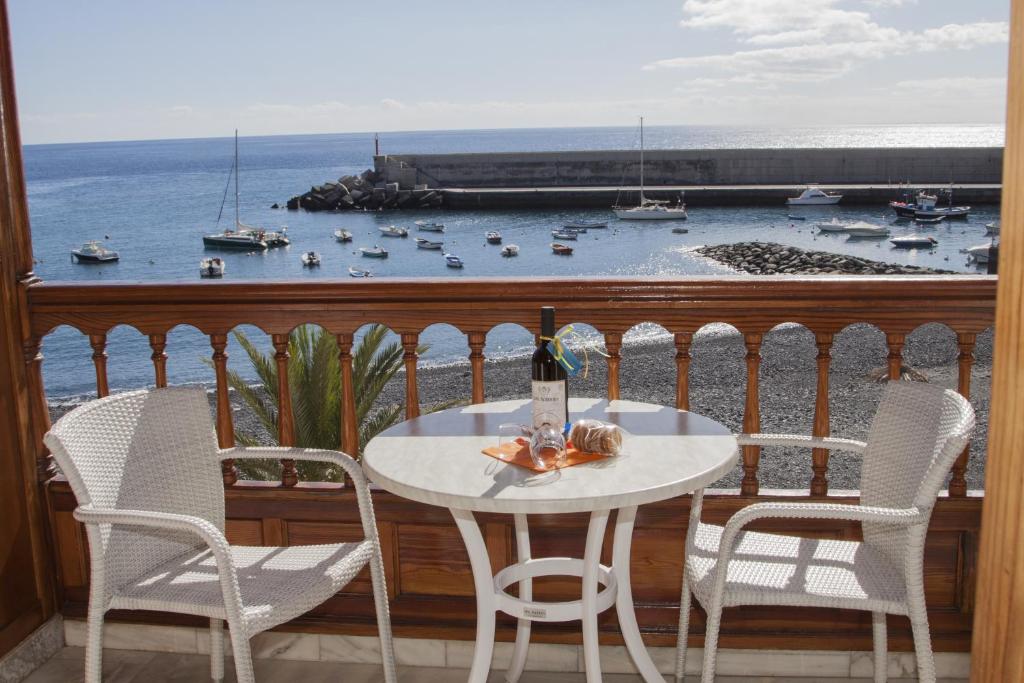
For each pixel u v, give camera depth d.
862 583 1.89
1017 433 0.71
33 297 2.62
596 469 1.78
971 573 2.43
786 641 2.47
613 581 2.10
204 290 2.55
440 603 2.59
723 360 13.36
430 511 2.55
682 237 41.56
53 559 2.73
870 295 2.37
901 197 44.38
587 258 38.03
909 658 2.47
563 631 2.53
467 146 173.88
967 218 39.31
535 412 1.92
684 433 2.01
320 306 2.54
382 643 2.23
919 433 1.97
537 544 2.54
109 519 1.85
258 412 6.41
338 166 103.81
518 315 2.48
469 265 38.25
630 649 2.15
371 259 41.25
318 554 2.16
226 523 2.67
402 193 54.38
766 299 2.40
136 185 83.00
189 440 2.23
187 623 2.69
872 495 2.06
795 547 2.10
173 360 21.81
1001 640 0.75
